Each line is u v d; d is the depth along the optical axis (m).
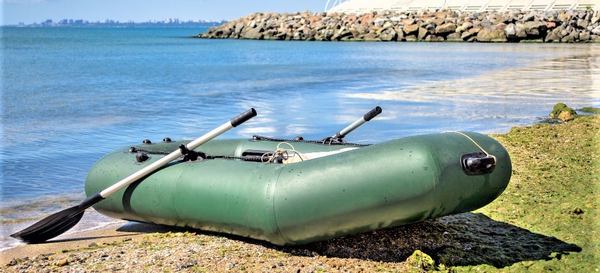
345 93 18.16
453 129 11.94
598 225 5.58
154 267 4.80
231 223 5.17
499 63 29.89
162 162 5.64
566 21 52.94
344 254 5.03
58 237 5.91
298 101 16.39
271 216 4.86
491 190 4.77
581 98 16.50
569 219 5.78
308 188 4.77
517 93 17.72
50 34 106.00
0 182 8.09
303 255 5.03
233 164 5.36
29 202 7.23
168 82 22.58
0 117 13.94
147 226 6.20
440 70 26.42
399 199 4.60
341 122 12.79
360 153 4.80
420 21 60.38
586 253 4.96
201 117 13.90
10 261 5.12
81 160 9.56
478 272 4.68
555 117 13.23
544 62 30.27
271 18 77.38
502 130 11.73
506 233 5.45
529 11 61.28
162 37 89.25
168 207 5.53
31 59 37.31
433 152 4.60
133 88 20.44
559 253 4.98
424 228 5.58
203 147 6.88
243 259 4.94
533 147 9.28
